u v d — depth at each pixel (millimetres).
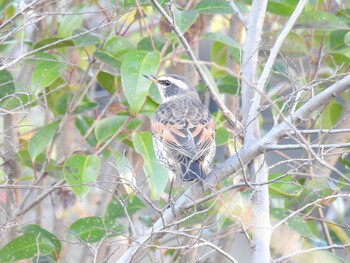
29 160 12859
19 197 13352
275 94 13453
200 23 13375
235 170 9750
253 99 9930
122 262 9914
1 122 14188
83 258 13047
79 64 14203
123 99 13438
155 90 12453
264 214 9688
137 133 12000
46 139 12453
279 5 13234
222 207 11008
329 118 13461
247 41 10477
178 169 11023
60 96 12969
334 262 11102
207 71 11750
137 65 11555
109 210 12352
